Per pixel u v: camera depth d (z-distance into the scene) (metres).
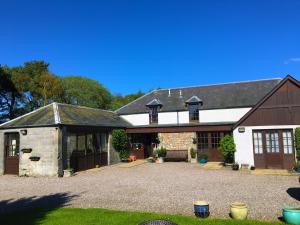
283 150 16.83
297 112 16.59
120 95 61.16
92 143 19.86
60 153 16.52
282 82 16.95
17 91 38.97
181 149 23.27
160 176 15.30
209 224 6.65
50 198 10.54
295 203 8.86
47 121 17.03
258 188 11.36
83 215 7.64
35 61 42.91
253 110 17.56
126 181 13.98
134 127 23.81
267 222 6.80
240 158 17.67
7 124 18.34
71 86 43.62
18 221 7.22
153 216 7.45
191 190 11.31
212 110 22.97
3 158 18.02
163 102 25.89
